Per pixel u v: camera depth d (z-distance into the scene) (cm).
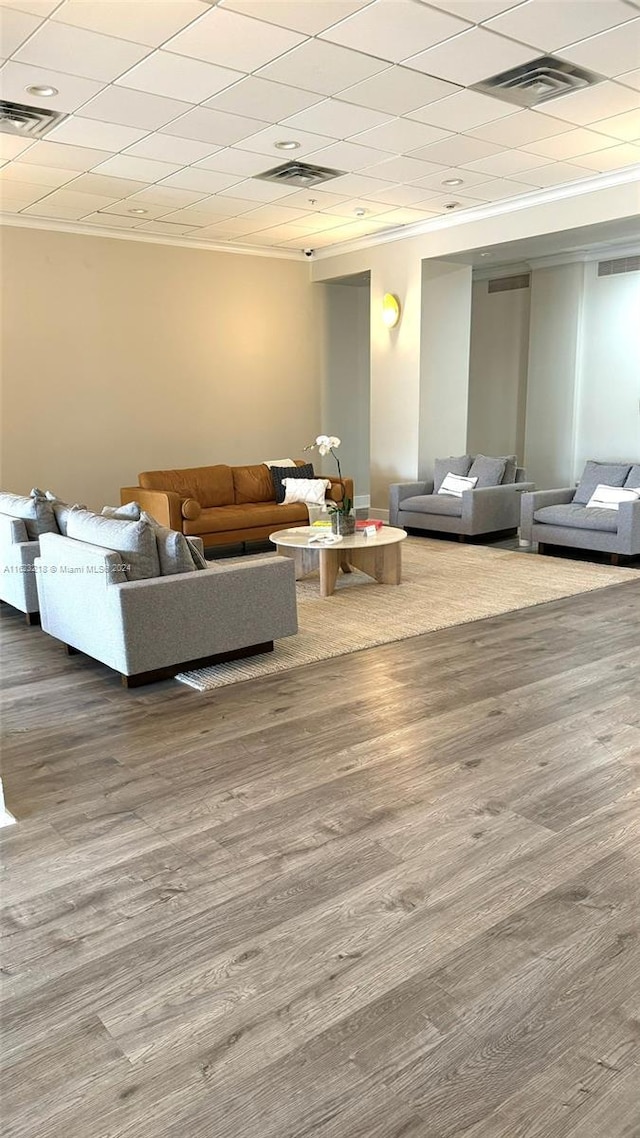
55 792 273
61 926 202
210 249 823
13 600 503
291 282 893
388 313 816
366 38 368
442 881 217
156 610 365
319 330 926
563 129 500
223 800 265
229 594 388
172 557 383
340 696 358
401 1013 170
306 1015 170
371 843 237
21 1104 150
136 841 241
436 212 729
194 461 838
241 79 413
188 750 304
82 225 732
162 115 462
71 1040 165
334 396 953
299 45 375
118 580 364
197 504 666
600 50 387
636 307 808
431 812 254
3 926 203
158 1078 155
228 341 848
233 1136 143
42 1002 176
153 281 786
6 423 713
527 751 297
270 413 895
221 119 470
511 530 805
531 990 176
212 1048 162
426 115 471
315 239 829
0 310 698
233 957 189
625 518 610
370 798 264
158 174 582
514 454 983
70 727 329
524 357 953
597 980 179
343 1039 164
